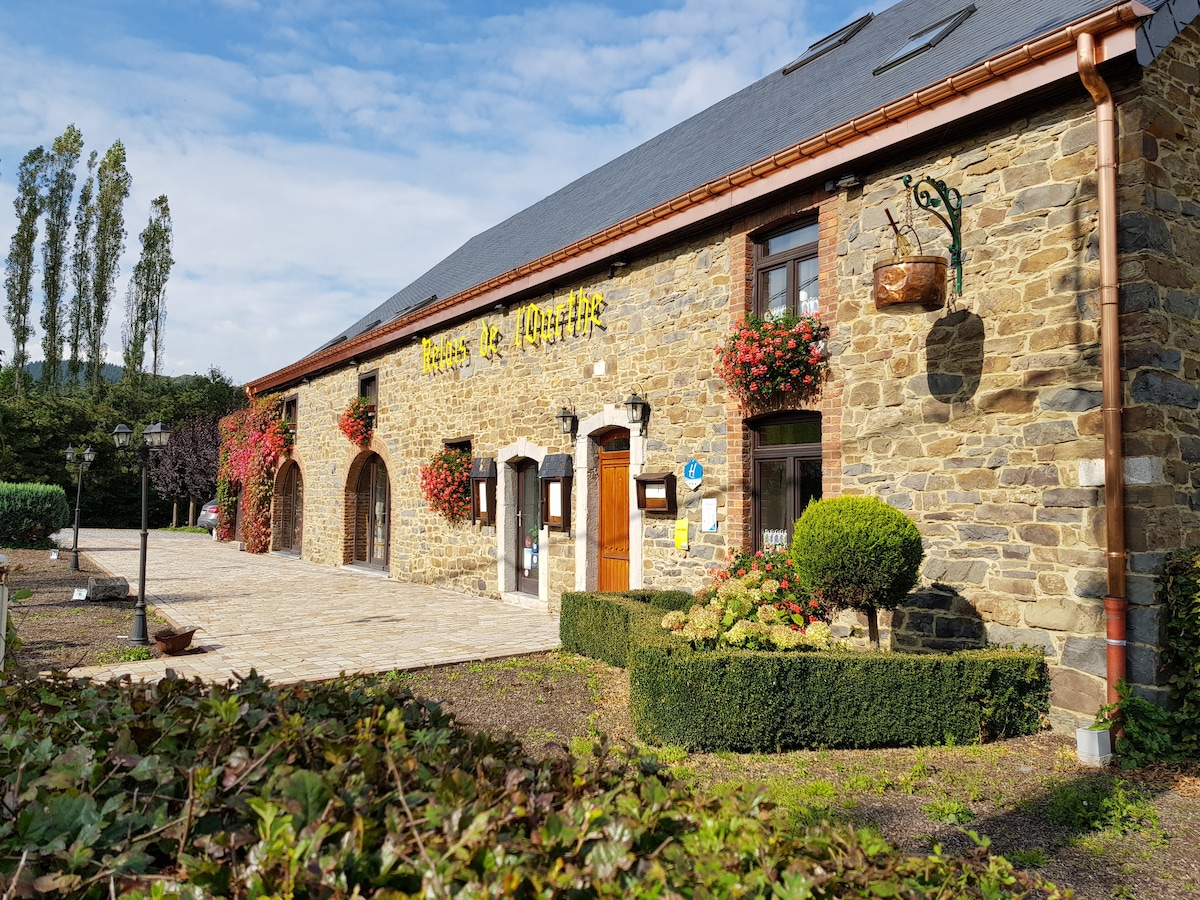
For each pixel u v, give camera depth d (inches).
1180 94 201.3
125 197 1589.6
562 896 54.3
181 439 1173.1
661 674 188.1
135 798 68.1
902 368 238.8
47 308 1507.1
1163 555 183.9
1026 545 206.7
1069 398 199.8
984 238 220.4
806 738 187.5
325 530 652.7
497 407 441.1
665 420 326.3
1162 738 176.1
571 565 380.8
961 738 191.3
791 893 54.3
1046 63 197.0
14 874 55.6
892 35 348.5
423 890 51.7
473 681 247.3
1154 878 123.8
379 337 554.9
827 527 208.1
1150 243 188.2
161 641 276.2
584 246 350.9
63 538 865.5
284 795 61.6
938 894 68.2
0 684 107.6
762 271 296.4
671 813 66.1
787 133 317.1
